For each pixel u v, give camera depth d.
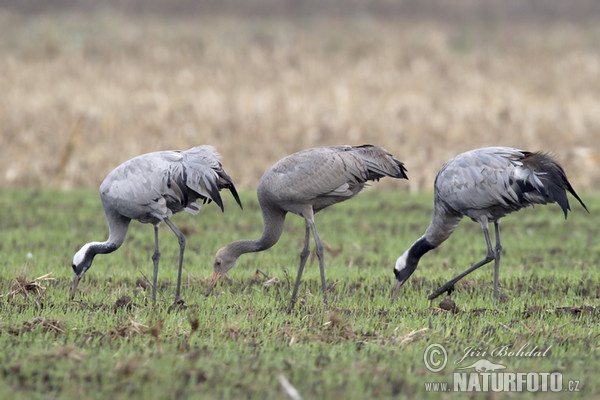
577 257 17.45
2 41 48.38
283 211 14.31
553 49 49.41
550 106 35.12
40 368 9.81
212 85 39.34
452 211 14.12
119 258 17.08
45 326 11.40
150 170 13.80
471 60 46.06
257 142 29.19
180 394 9.27
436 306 13.48
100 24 54.25
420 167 26.34
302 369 9.98
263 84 39.84
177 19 58.31
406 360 10.44
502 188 13.50
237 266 16.56
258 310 12.72
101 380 9.62
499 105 34.69
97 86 38.38
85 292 14.09
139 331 11.22
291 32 53.97
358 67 43.84
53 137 29.33
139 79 40.31
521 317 12.61
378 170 14.12
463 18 60.97
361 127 31.16
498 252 14.00
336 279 15.33
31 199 22.88
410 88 39.09
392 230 20.06
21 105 33.94
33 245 18.25
